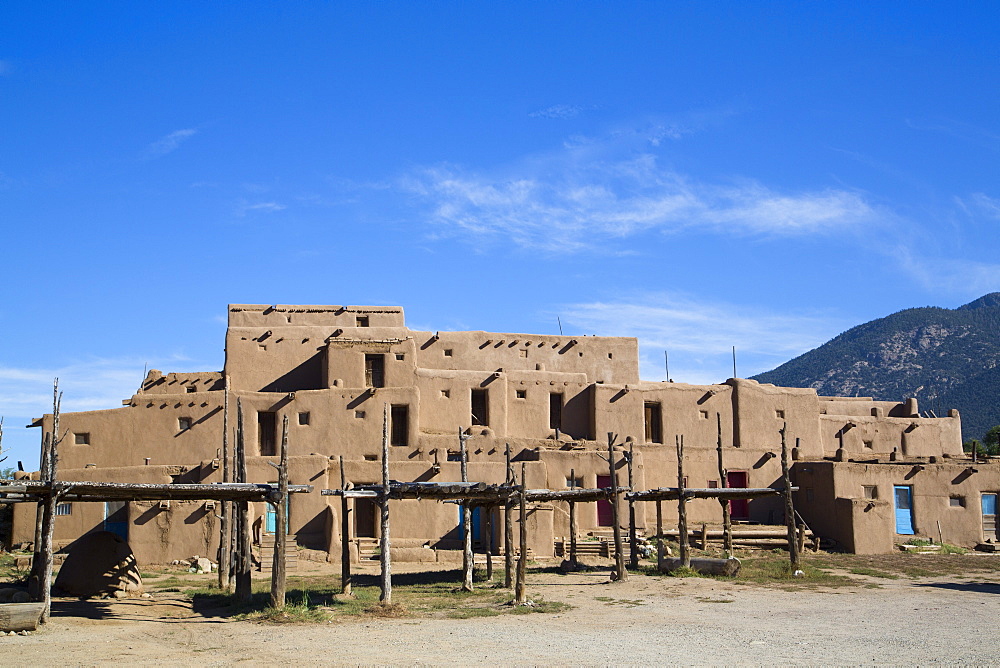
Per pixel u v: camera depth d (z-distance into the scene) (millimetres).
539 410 47281
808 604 26656
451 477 38875
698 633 21906
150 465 41844
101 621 23625
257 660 19109
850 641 20906
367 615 24547
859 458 47656
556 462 41375
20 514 39219
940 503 43625
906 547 41531
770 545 41094
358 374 45219
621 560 31703
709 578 32156
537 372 47781
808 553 39875
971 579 33188
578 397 48188
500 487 28188
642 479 42312
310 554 36469
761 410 49594
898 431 52594
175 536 35781
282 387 46938
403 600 27250
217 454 42406
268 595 27969
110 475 38938
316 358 47406
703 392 48938
